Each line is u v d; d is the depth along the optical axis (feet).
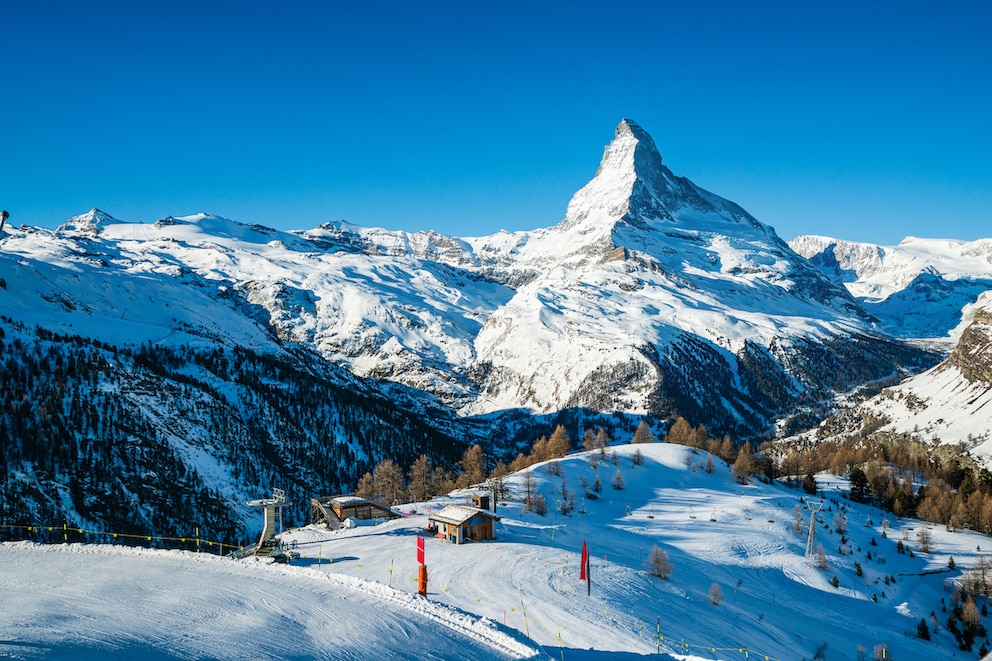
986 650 403.75
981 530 647.15
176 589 221.66
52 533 595.06
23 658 154.92
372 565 342.23
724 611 363.15
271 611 205.77
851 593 468.34
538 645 196.34
